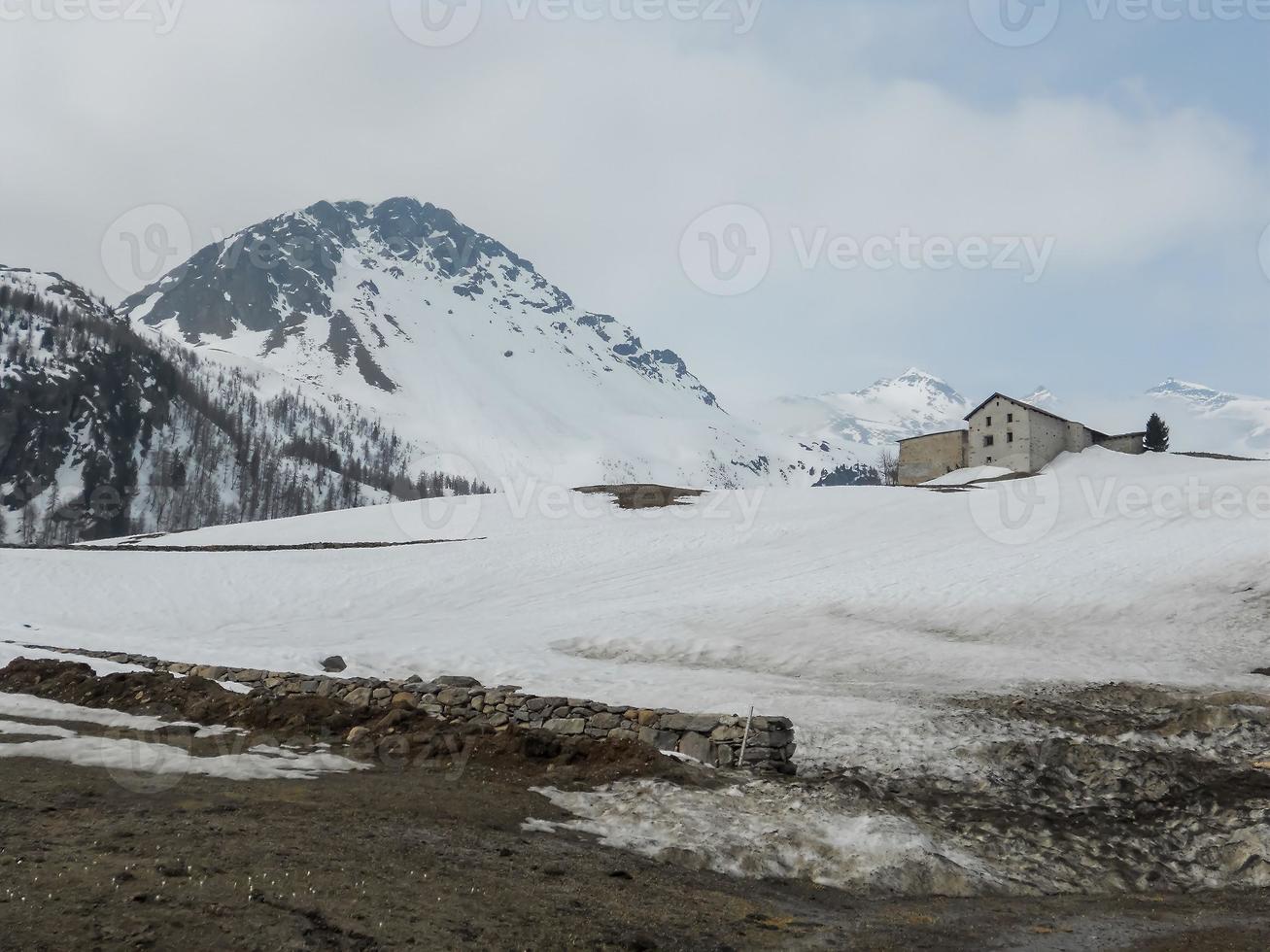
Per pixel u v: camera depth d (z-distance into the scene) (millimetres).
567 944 6594
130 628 32625
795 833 10180
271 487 193750
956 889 9250
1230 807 12055
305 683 16719
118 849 7188
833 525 55938
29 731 12109
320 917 6336
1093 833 11273
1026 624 28766
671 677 22062
